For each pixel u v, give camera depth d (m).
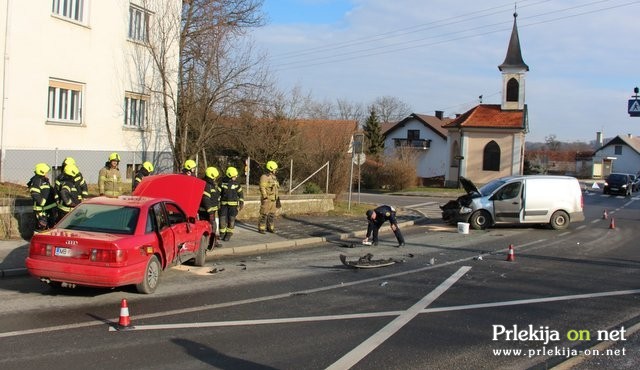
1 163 14.98
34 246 7.70
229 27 23.64
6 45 14.98
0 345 5.82
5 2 14.89
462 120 48.44
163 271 9.87
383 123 74.81
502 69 46.59
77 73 17.42
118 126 19.39
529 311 7.85
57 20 16.52
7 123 15.12
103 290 8.49
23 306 7.46
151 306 7.66
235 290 8.86
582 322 7.33
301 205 20.42
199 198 11.18
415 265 11.60
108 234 8.00
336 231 16.61
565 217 18.92
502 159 45.84
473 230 18.48
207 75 22.70
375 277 10.21
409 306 8.02
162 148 21.89
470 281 9.98
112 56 18.86
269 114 27.27
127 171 20.03
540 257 12.97
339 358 5.72
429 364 5.60
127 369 5.23
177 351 5.81
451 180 49.38
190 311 7.46
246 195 18.70
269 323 6.99
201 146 23.00
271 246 13.72
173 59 21.98
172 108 22.05
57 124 16.77
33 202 11.56
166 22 21.45
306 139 27.75
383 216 14.45
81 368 5.22
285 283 9.52
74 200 11.34
